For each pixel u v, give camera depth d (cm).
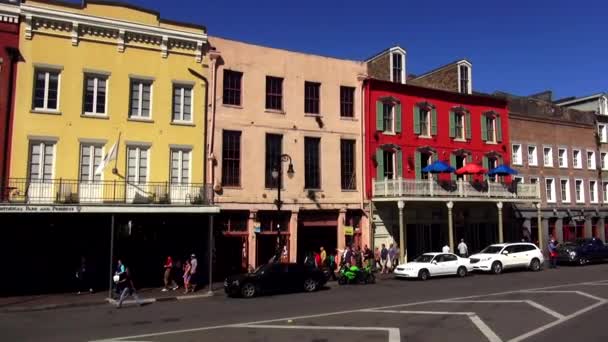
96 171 2106
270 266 2003
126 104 2322
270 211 2636
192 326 1294
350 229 2841
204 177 2466
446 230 3225
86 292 2047
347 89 2986
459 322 1288
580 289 1944
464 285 2175
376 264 2895
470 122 3394
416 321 1310
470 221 3334
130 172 2311
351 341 1078
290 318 1394
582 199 3994
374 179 2955
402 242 2805
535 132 3769
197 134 2470
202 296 1958
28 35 2150
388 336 1122
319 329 1220
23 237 2084
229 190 2522
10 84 2103
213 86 2530
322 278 2109
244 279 1914
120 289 1805
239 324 1309
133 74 2352
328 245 2812
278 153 2705
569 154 3962
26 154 2103
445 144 3262
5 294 1981
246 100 2625
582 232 3959
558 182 3847
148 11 2403
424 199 2872
